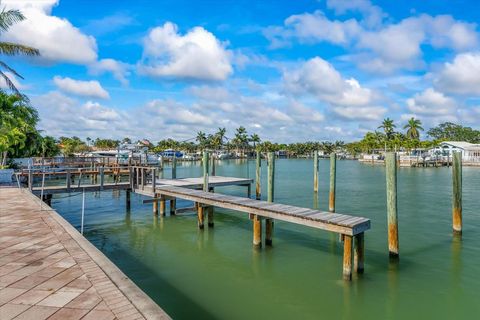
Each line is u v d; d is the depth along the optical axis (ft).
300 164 296.30
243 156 377.71
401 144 272.10
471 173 163.84
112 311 14.47
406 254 38.91
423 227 52.01
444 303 27.50
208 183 67.26
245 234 48.60
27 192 53.16
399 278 32.22
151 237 47.37
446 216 60.64
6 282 17.78
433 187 107.45
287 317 25.34
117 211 65.31
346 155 434.71
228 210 65.57
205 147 390.83
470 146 238.07
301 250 40.68
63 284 17.46
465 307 26.89
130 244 44.06
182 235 48.37
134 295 16.05
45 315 14.29
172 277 32.83
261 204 41.39
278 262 36.76
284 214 36.04
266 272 33.99
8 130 87.20
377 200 82.28
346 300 27.96
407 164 228.22
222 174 165.78
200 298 28.32
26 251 23.04
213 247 42.52
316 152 91.56
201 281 31.86
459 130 462.19
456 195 47.26
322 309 26.55
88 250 23.08
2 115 91.45
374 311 26.27
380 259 37.22
